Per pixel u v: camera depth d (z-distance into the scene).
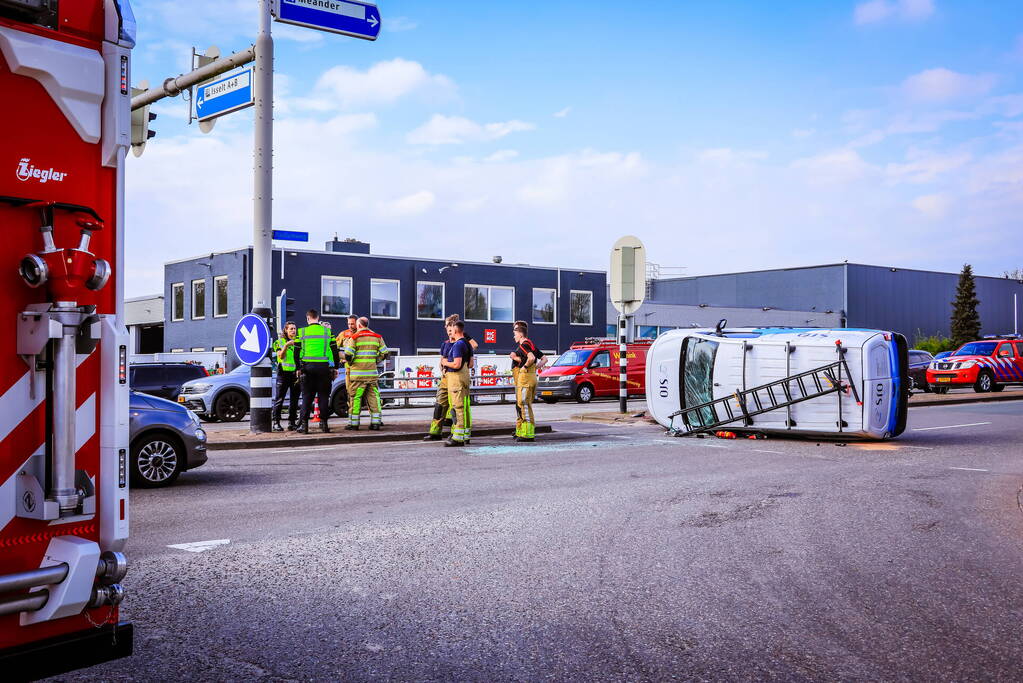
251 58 14.06
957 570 6.09
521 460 11.94
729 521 7.74
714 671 4.18
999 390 30.56
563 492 9.21
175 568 5.94
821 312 63.72
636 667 4.22
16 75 3.11
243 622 4.83
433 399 31.44
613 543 6.84
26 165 3.12
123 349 3.31
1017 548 6.76
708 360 15.09
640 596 5.42
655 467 11.26
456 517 7.81
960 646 4.55
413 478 10.17
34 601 3.05
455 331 13.98
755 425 14.67
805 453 12.93
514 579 5.78
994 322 77.31
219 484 9.65
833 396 14.02
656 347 15.66
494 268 45.47
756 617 5.02
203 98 14.95
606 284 48.88
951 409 23.31
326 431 15.04
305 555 6.34
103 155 3.31
